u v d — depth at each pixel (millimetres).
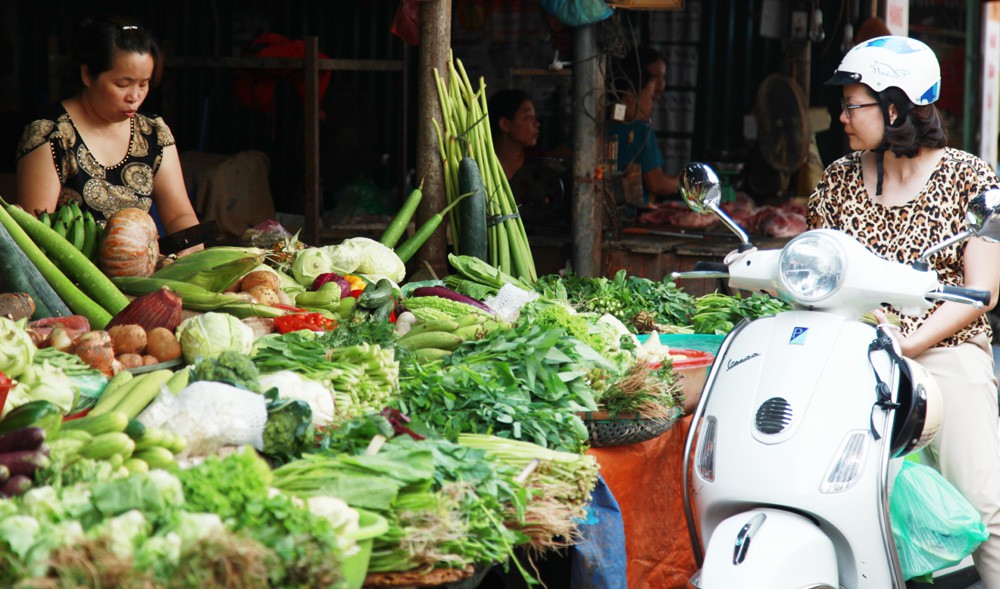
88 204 4168
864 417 2818
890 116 3346
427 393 2914
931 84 3330
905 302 2904
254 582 1726
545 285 4605
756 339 2998
